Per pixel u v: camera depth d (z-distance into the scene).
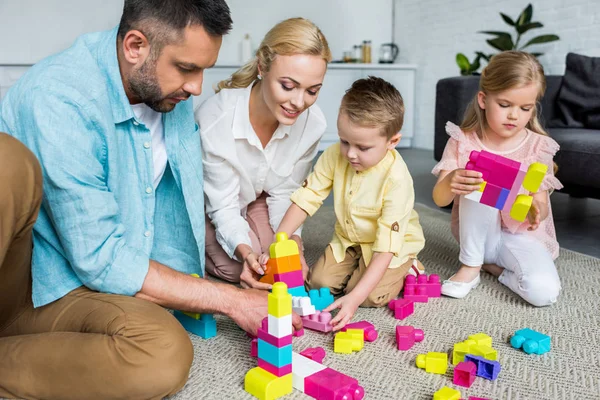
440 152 2.62
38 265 0.93
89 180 0.90
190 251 1.26
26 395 0.86
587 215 2.31
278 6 4.74
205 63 0.91
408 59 4.79
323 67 1.16
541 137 1.46
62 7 4.24
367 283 1.19
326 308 1.17
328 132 4.53
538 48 3.40
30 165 0.76
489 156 1.20
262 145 1.41
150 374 0.83
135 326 0.84
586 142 1.96
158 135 1.13
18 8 4.15
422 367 1.02
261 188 1.50
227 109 1.34
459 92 2.45
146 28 0.87
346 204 1.34
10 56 4.19
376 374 1.00
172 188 1.20
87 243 0.89
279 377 0.91
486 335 1.09
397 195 1.25
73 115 0.89
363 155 1.21
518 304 1.34
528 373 1.00
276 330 0.89
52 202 0.87
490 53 3.77
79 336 0.85
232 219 1.36
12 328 0.95
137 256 0.94
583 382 0.97
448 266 1.63
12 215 0.74
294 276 1.17
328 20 4.86
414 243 1.40
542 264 1.35
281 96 1.16
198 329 1.14
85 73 0.93
